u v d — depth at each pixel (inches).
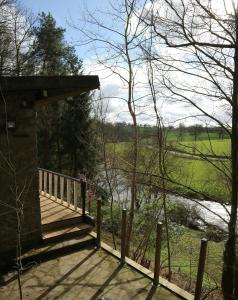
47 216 319.0
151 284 238.7
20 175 268.5
